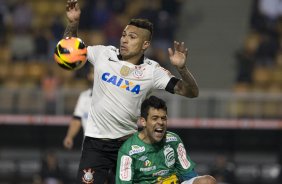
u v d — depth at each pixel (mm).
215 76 66062
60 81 63031
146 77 25094
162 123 24812
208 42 69062
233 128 54781
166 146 25422
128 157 25109
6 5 70812
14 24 69875
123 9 70688
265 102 55719
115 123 25422
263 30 69125
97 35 67750
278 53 66250
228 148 56562
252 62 64875
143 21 25203
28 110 56438
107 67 25266
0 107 56719
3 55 68375
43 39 66938
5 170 58062
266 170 56688
